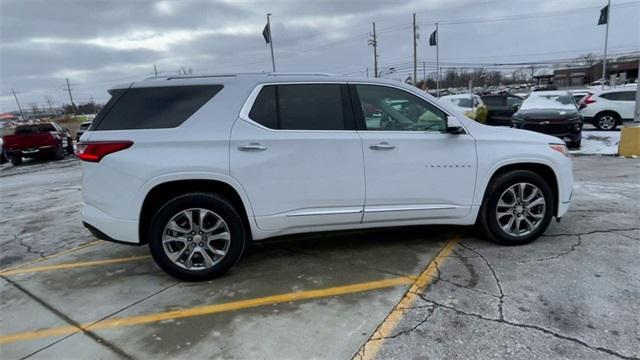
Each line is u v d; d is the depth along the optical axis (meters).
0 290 3.85
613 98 16.41
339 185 3.86
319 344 2.79
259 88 3.79
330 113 3.89
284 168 3.74
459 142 4.08
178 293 3.60
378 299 3.34
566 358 2.54
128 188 3.57
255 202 3.75
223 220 3.71
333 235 4.88
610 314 2.97
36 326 3.17
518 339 2.74
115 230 3.65
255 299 3.44
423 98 4.11
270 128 3.76
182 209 3.66
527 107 13.13
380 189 3.94
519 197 4.27
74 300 3.57
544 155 4.24
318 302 3.34
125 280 3.92
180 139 3.60
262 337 2.89
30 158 20.66
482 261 3.96
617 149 11.48
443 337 2.79
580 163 9.84
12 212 7.38
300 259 4.22
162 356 2.73
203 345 2.83
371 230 5.00
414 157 3.97
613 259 3.88
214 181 3.70
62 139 19.73
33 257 4.76
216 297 3.50
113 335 3.00
